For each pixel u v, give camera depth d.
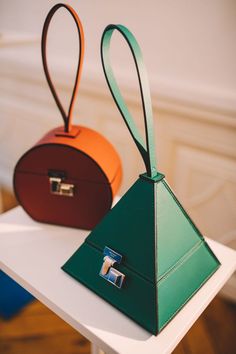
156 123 0.99
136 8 0.91
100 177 0.63
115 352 0.46
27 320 1.04
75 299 0.54
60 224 0.69
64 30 1.08
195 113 0.91
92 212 0.67
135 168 1.11
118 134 1.10
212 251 0.60
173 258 0.52
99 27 0.99
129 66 0.98
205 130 0.92
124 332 0.49
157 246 0.50
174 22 0.86
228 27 0.79
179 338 0.49
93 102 1.11
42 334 0.99
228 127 0.88
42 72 1.20
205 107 0.88
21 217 0.72
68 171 0.63
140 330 0.49
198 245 0.57
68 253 0.63
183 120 0.94
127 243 0.52
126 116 0.52
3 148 1.53
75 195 0.65
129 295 0.51
